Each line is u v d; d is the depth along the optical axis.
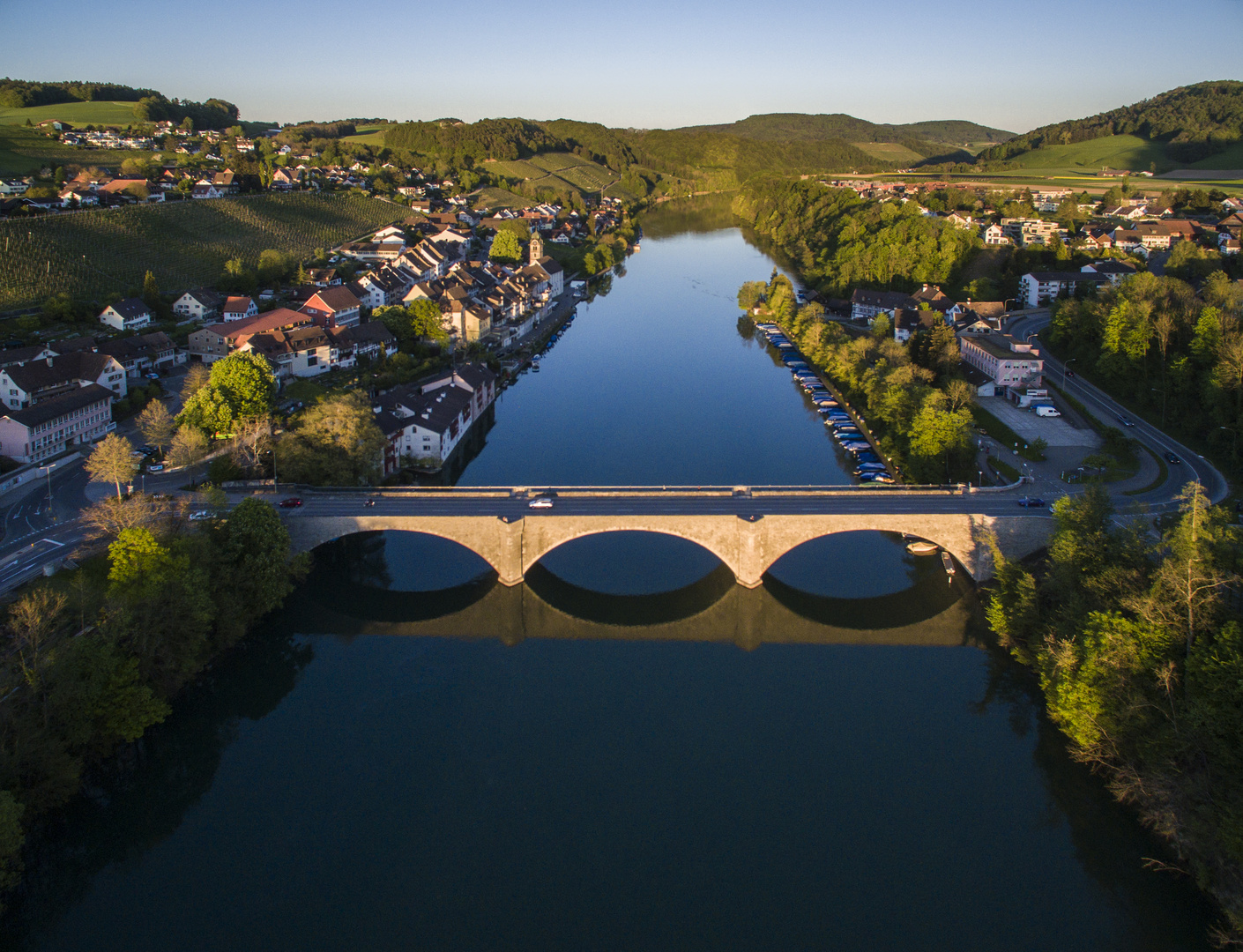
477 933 83.31
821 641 131.50
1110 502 124.75
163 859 92.00
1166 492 153.75
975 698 117.31
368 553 158.38
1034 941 82.50
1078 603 108.75
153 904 86.81
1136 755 94.38
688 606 141.25
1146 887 88.25
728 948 81.62
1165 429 186.38
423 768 104.06
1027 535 139.12
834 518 138.75
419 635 133.38
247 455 161.62
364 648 129.38
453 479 181.38
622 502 146.38
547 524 139.00
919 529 139.88
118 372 196.38
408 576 150.50
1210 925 83.56
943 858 91.94
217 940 82.88
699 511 141.00
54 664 94.12
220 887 88.75
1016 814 97.44
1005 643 123.94
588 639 132.12
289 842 93.94
